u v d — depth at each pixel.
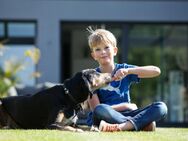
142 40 17.09
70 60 17.30
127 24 17.09
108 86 7.04
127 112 6.80
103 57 7.10
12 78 15.05
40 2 16.88
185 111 17.02
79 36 17.27
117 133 5.96
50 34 16.86
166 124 16.75
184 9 17.19
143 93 16.77
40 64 16.69
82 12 16.95
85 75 6.71
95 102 6.92
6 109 7.33
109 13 16.98
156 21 17.11
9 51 16.67
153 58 17.06
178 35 17.19
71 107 6.71
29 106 7.05
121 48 17.02
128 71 6.88
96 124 6.73
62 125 6.61
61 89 6.80
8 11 16.81
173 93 16.98
